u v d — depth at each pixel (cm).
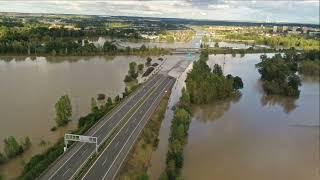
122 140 18912
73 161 16225
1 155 16750
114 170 15675
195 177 17650
